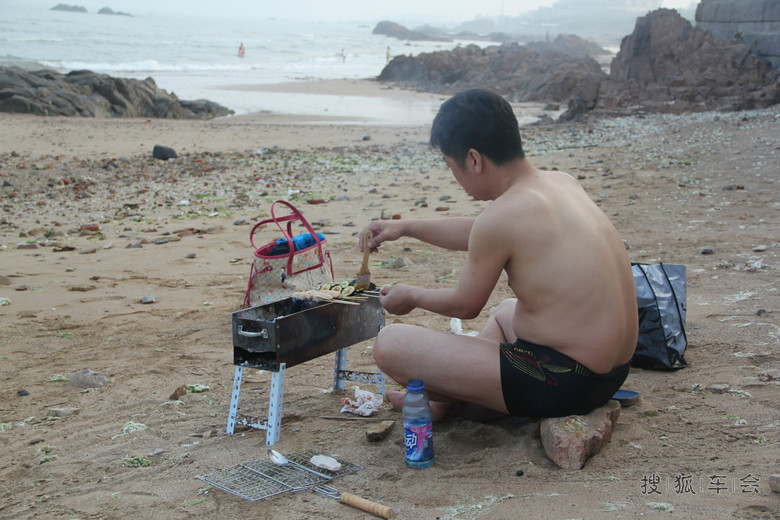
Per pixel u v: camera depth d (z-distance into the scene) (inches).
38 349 189.9
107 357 182.9
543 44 4192.9
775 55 823.1
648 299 152.6
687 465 107.6
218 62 2581.2
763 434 117.0
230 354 182.2
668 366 149.7
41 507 108.0
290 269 173.3
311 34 7785.4
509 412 118.5
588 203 117.6
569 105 917.2
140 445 130.3
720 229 282.8
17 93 946.7
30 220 380.2
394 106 1207.6
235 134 776.9
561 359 111.5
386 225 143.1
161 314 217.8
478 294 115.9
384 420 136.3
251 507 103.7
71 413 147.3
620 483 102.6
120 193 452.1
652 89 844.0
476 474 109.6
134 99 1045.2
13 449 131.4
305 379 163.0
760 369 146.9
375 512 99.0
